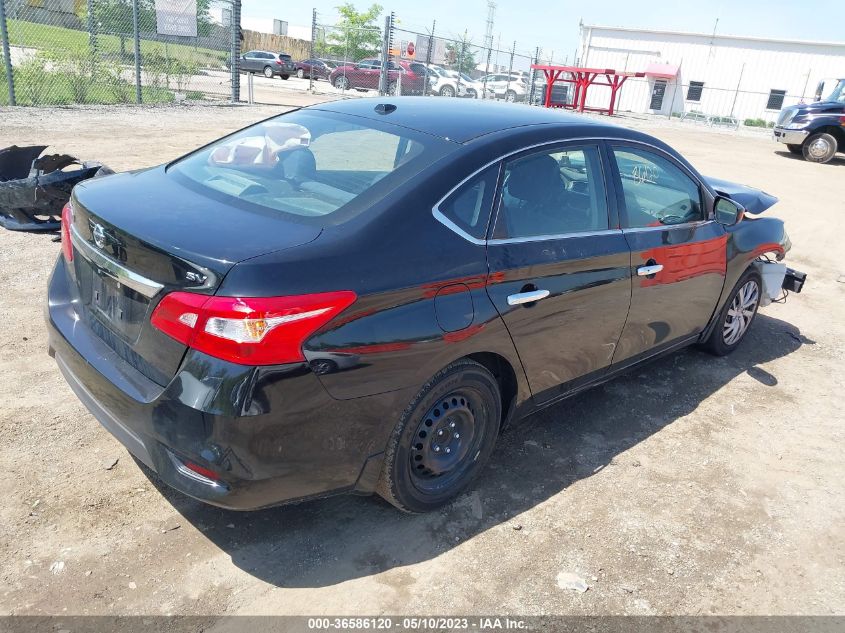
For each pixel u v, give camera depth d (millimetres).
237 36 18656
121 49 16953
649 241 3666
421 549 2832
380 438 2572
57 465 3068
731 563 2947
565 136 3324
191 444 2248
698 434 3984
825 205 11891
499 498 3213
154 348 2363
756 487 3518
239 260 2225
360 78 26922
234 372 2182
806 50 32750
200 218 2523
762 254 4781
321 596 2543
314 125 3314
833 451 3932
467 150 2908
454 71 27750
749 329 5723
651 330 3930
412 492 2855
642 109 35906
